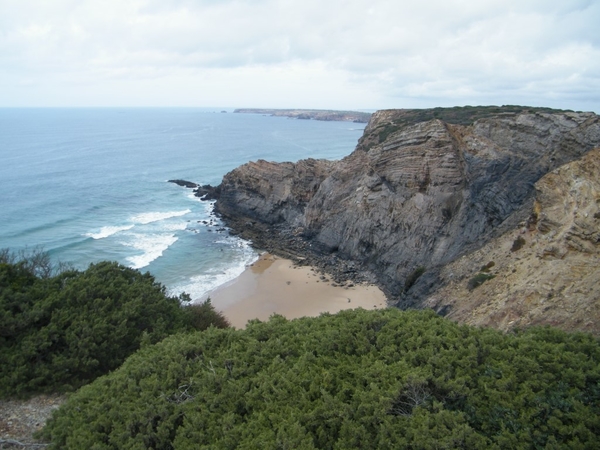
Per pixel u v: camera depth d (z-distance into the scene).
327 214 55.78
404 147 49.12
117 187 84.56
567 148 37.94
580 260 21.78
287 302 40.66
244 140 179.38
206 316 21.00
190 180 94.88
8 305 15.96
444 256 41.22
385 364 11.26
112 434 9.96
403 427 8.88
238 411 10.66
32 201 70.25
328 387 10.65
